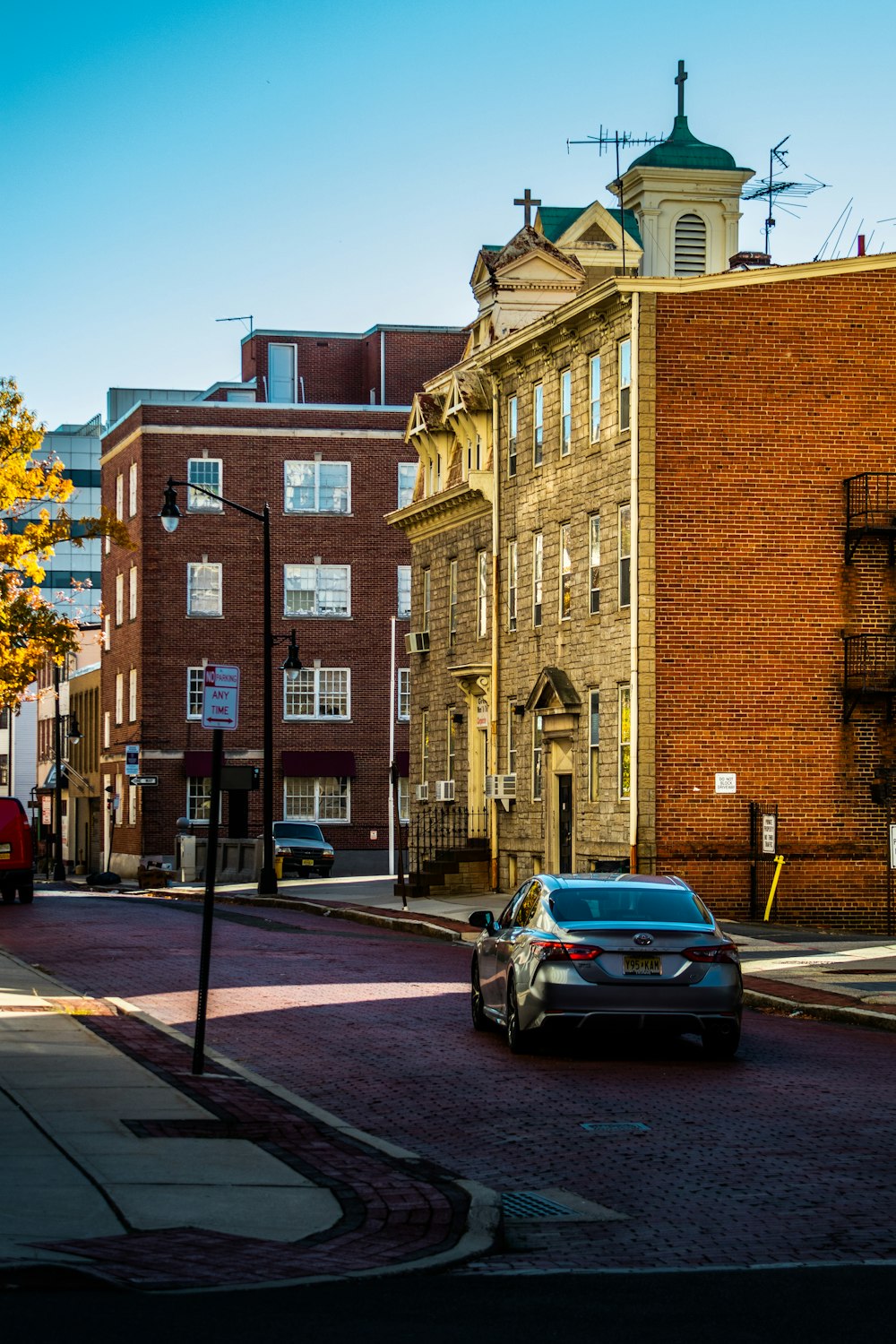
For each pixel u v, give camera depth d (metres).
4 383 41.84
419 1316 7.99
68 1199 9.98
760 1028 19.62
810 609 35.25
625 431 35.81
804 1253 9.55
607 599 36.69
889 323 35.69
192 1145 11.73
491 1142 12.63
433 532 49.44
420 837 50.31
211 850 15.14
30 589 44.31
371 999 21.14
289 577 72.88
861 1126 13.26
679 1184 11.29
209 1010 19.95
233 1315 7.83
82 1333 7.40
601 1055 16.88
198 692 71.94
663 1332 7.77
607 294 35.53
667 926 16.45
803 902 34.88
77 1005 19.25
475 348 48.78
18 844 40.38
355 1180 10.98
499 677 43.59
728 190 54.47
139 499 72.50
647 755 34.44
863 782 35.25
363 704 72.94
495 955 17.86
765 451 35.25
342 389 80.81
